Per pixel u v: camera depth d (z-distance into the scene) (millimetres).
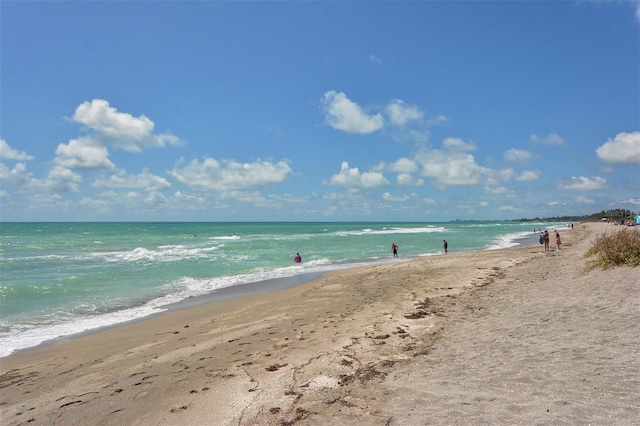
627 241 13484
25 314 13156
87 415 5324
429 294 12844
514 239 54156
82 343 9797
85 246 44250
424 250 37500
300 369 6395
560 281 12539
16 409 5797
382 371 6016
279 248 39844
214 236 68000
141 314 13070
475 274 16938
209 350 8000
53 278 20469
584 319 7555
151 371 6945
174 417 5035
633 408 3986
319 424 4465
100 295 16328
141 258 30750
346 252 35656
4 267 24969
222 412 5055
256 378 6148
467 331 7887
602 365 5207
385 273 19250
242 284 18812
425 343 7367
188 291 17172
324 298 13672
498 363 5773
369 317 9961
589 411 4031
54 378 7152
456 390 4969
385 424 4297
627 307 7930
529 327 7516
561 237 50594
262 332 9203
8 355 9086
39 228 117625
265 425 4586
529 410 4199
